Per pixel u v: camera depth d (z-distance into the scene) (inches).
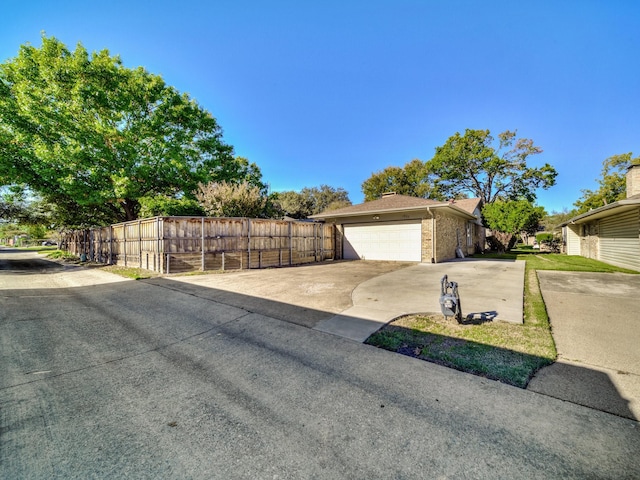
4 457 68.7
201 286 294.0
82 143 541.6
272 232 476.7
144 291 279.1
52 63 552.4
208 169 703.7
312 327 166.1
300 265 482.3
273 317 186.4
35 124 529.0
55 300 246.8
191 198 623.5
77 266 546.0
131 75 616.7
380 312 188.1
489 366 113.4
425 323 165.2
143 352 137.0
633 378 101.7
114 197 574.2
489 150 1097.4
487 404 89.3
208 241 415.2
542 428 77.5
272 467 65.9
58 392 100.6
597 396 91.7
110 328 172.4
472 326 158.7
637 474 61.7
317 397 96.0
